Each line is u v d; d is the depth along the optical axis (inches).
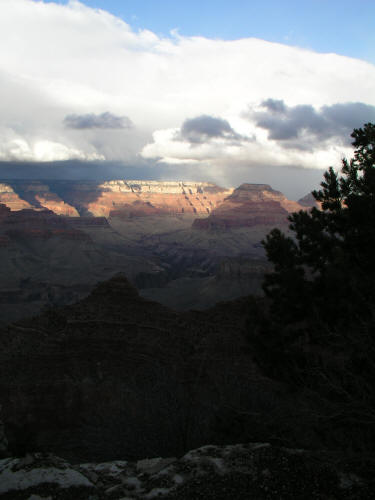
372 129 504.1
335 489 305.4
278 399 508.4
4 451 402.3
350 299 385.4
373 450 337.7
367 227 441.1
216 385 643.5
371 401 345.4
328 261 474.6
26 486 306.2
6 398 1409.9
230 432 430.3
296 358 411.2
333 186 510.9
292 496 298.7
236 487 309.1
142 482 329.1
